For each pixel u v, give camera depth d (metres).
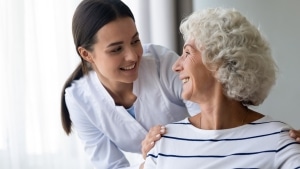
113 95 1.69
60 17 2.34
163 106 1.68
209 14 1.30
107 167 1.85
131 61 1.50
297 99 2.50
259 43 1.28
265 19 2.51
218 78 1.28
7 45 2.28
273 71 1.31
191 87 1.32
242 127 1.31
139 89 1.66
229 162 1.27
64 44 2.35
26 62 2.32
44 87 2.35
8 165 2.32
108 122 1.73
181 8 2.51
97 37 1.49
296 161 1.19
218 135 1.32
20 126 2.31
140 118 1.71
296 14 2.45
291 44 2.47
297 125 2.52
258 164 1.24
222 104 1.32
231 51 1.24
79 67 1.77
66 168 2.39
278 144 1.25
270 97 2.54
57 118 2.36
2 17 2.28
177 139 1.37
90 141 1.86
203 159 1.30
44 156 2.35
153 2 2.46
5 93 2.30
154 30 2.48
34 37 2.31
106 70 1.53
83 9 1.52
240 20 1.28
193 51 1.30
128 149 1.83
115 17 1.48
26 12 2.31
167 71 1.66
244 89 1.28
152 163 1.38
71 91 1.74
